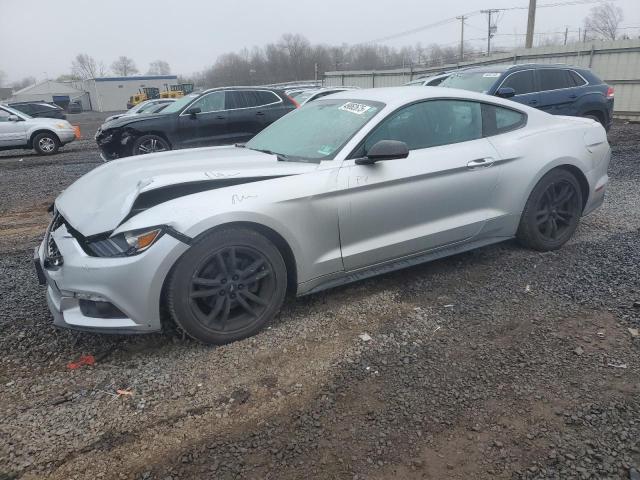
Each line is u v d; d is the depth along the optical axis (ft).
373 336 10.67
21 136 47.75
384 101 12.72
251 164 11.46
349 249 11.64
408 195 12.06
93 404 8.71
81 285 9.53
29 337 11.00
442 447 7.53
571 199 15.02
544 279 13.16
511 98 30.58
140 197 10.03
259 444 7.68
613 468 7.02
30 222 21.65
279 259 10.75
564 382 8.94
